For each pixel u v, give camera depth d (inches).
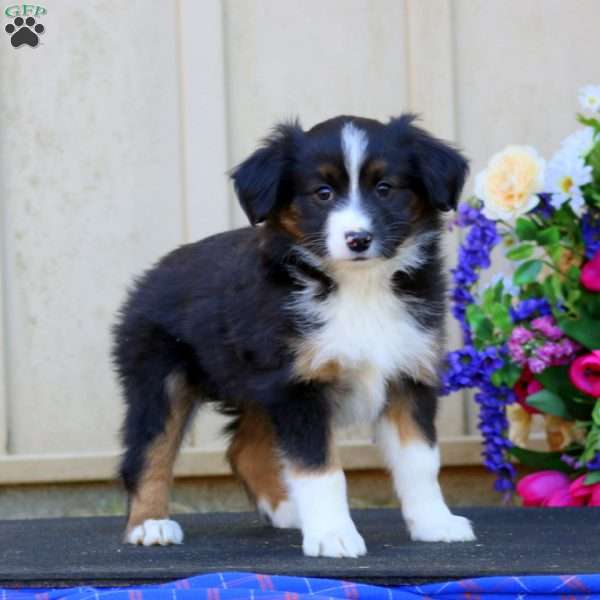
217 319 201.0
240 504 270.7
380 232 184.7
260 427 220.1
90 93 271.1
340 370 188.5
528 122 274.4
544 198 237.9
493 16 273.0
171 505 270.5
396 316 191.6
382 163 188.7
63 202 271.4
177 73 270.7
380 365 188.9
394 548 180.7
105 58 270.7
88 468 266.7
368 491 271.1
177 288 211.9
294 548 187.9
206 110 269.1
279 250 190.7
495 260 272.1
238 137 273.1
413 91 272.1
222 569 164.9
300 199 190.2
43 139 270.5
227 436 230.5
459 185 195.3
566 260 241.6
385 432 194.1
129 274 272.4
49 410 271.4
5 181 269.9
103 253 272.1
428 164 191.6
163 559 177.6
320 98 273.4
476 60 273.4
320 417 185.6
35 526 223.3
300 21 272.4
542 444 266.5
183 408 213.3
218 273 205.2
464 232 267.6
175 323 209.6
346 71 273.0
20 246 270.5
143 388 211.8
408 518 190.5
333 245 182.9
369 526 208.7
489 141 274.1
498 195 233.9
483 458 261.1
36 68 270.1
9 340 270.4
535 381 240.7
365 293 190.5
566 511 216.8
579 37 273.6
